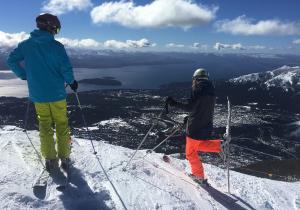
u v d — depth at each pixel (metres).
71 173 2.95
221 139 3.36
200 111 3.30
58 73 2.76
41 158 3.23
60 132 2.93
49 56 2.68
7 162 3.03
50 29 2.72
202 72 3.35
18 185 2.62
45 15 2.69
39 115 2.86
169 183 3.31
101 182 2.95
